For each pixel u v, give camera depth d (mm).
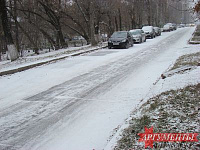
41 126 5273
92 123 5277
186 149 3172
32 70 12156
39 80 9727
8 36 17000
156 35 34062
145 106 5422
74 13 30125
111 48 20797
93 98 7000
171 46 18594
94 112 5910
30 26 30328
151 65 11352
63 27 34500
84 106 6363
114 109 5996
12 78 10531
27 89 8422
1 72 11148
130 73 9984
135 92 7246
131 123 4613
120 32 21328
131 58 14031
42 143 4551
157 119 4375
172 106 4902
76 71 11078
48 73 11031
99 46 21906
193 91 5645
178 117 4258
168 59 12500
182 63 9852
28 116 5875
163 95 5879
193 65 8820
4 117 5887
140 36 24312
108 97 7004
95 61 13711
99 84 8531
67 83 8914
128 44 20391
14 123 5504
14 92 8141
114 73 10203
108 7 29422
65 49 23875
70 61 14320
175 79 7359
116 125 5043
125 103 6367
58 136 4793
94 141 4469
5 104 6875
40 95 7574
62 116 5770
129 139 3912
